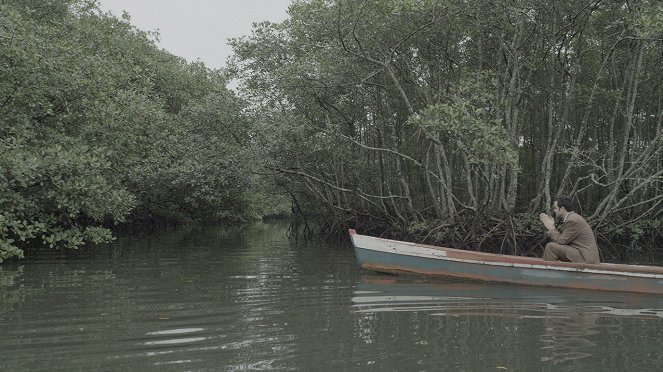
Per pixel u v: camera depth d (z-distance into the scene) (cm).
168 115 1995
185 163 1808
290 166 1886
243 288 835
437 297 771
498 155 1165
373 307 698
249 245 1639
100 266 1059
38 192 1119
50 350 496
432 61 1588
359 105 1898
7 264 1052
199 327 584
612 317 646
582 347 517
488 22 1435
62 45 1248
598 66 1814
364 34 1483
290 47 1830
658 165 1443
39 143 1155
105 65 1438
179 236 1994
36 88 1130
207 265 1114
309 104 1812
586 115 1443
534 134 1995
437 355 488
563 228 913
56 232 1186
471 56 1630
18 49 1051
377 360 473
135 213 2247
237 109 1803
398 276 969
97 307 679
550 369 453
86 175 1122
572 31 1520
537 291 825
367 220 2031
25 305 686
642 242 1563
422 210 1797
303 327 587
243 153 1748
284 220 4378
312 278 943
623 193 1703
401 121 1956
